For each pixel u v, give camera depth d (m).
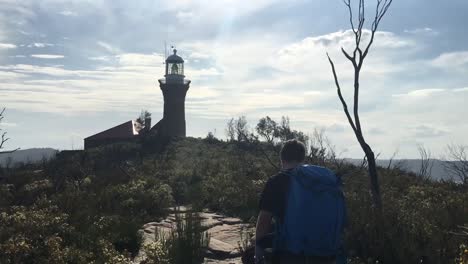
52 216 8.75
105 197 14.03
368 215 7.72
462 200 10.93
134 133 52.62
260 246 3.85
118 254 8.01
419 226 7.67
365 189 11.05
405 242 7.07
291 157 4.08
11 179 17.14
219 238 10.59
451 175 15.79
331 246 3.66
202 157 34.41
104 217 10.16
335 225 3.67
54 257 7.23
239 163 26.64
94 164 27.20
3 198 11.76
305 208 3.63
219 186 18.09
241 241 10.09
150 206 14.32
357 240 7.34
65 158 32.81
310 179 3.72
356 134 9.89
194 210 10.33
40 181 15.43
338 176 3.86
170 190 17.50
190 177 22.42
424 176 16.70
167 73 53.44
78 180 18.59
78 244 8.27
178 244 8.03
